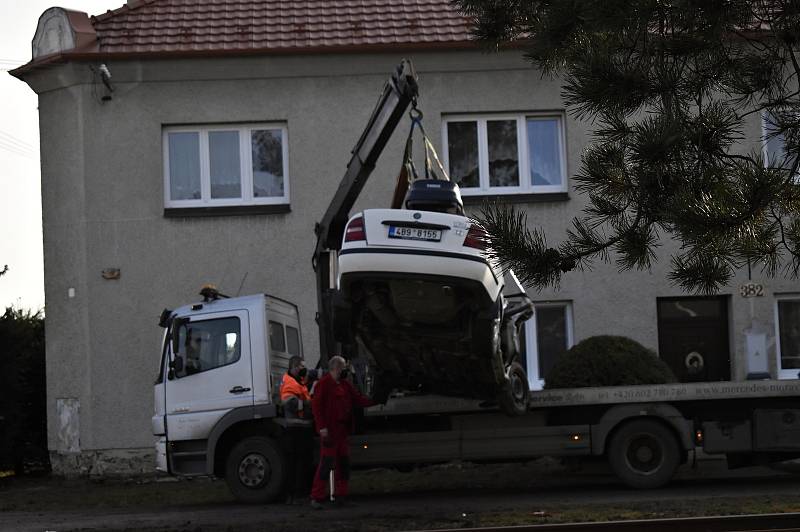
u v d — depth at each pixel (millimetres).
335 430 15141
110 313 21922
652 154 8266
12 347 22141
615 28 8539
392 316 13938
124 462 21641
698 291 8938
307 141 22438
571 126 22469
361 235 13250
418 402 16250
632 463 16297
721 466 19766
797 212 8266
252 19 23266
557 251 9039
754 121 9172
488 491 16750
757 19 8453
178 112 22297
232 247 22234
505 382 15250
